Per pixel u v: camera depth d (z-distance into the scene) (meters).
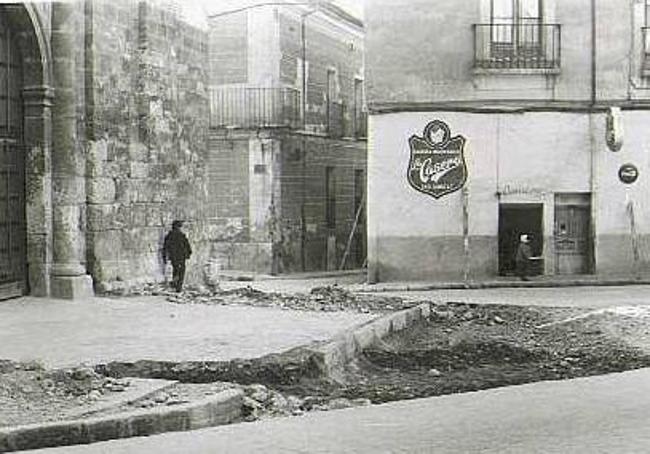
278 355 13.22
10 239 19.84
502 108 30.78
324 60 43.62
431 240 30.84
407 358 15.19
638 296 25.47
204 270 27.61
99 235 21.50
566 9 30.70
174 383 11.23
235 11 39.31
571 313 21.28
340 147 45.34
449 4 30.59
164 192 24.91
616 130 30.36
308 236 42.12
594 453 8.61
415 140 30.81
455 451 8.73
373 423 10.04
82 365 12.34
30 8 19.41
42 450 8.90
